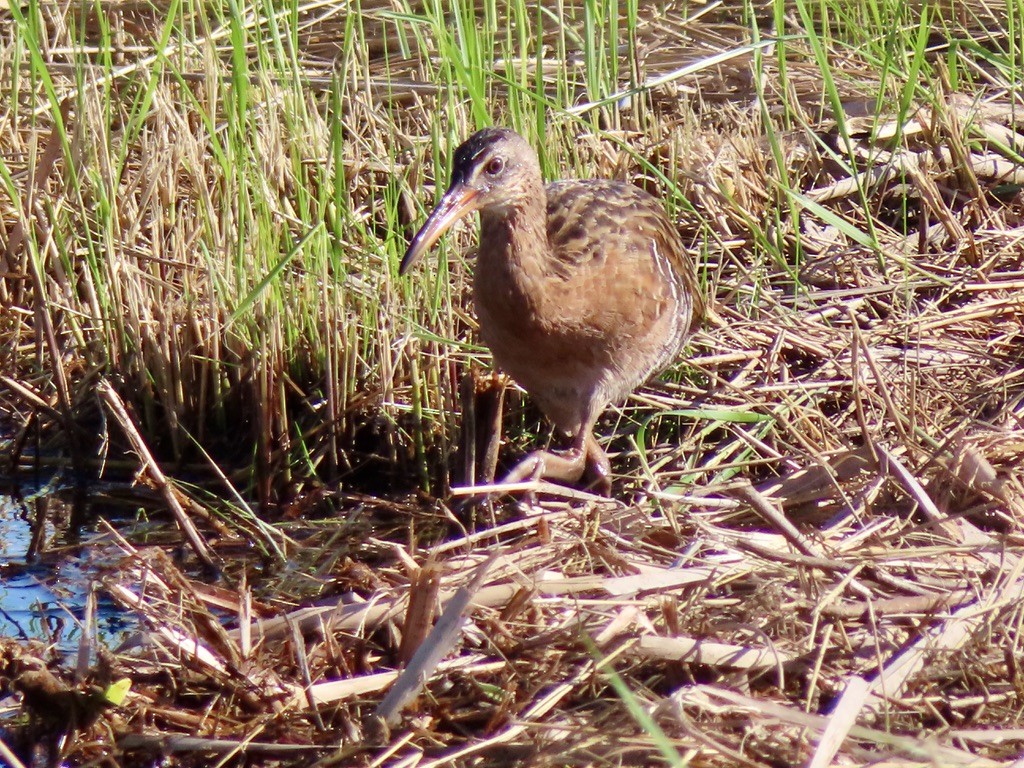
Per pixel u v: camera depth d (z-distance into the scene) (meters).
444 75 12.96
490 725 6.85
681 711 6.24
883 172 12.40
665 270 10.02
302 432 10.74
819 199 12.38
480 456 9.98
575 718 6.79
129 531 10.00
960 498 8.65
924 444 9.12
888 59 11.93
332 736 7.02
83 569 9.49
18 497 10.54
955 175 12.60
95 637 7.93
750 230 11.77
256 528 9.90
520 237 9.39
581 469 9.52
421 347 10.66
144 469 9.51
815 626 7.13
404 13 11.62
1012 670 6.88
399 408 10.55
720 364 10.81
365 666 7.52
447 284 10.59
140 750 7.06
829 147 12.88
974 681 6.92
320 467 10.64
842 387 10.13
